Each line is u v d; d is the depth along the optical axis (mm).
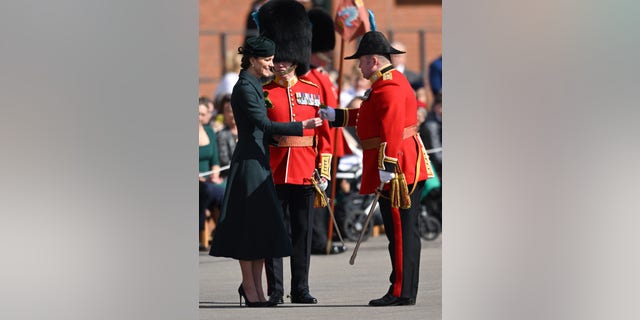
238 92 29953
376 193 29594
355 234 44875
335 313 29172
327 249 41750
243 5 66875
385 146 29031
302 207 31422
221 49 63781
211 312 29562
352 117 31234
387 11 69938
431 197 46312
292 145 31250
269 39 30266
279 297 31016
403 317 28375
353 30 38844
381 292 33219
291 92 31531
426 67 68938
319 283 35188
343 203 44844
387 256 41250
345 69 63281
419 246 30328
